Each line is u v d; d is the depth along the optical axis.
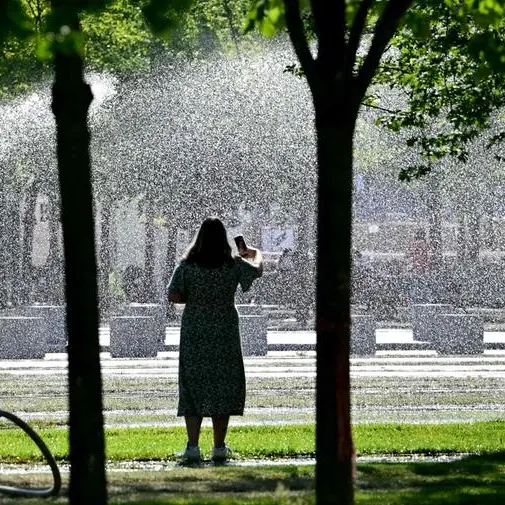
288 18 22.44
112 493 29.77
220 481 32.00
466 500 28.73
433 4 47.09
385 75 52.12
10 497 29.92
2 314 107.94
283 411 50.75
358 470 34.03
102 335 99.12
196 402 37.09
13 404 53.09
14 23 19.19
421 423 46.59
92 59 106.12
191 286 37.06
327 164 22.17
